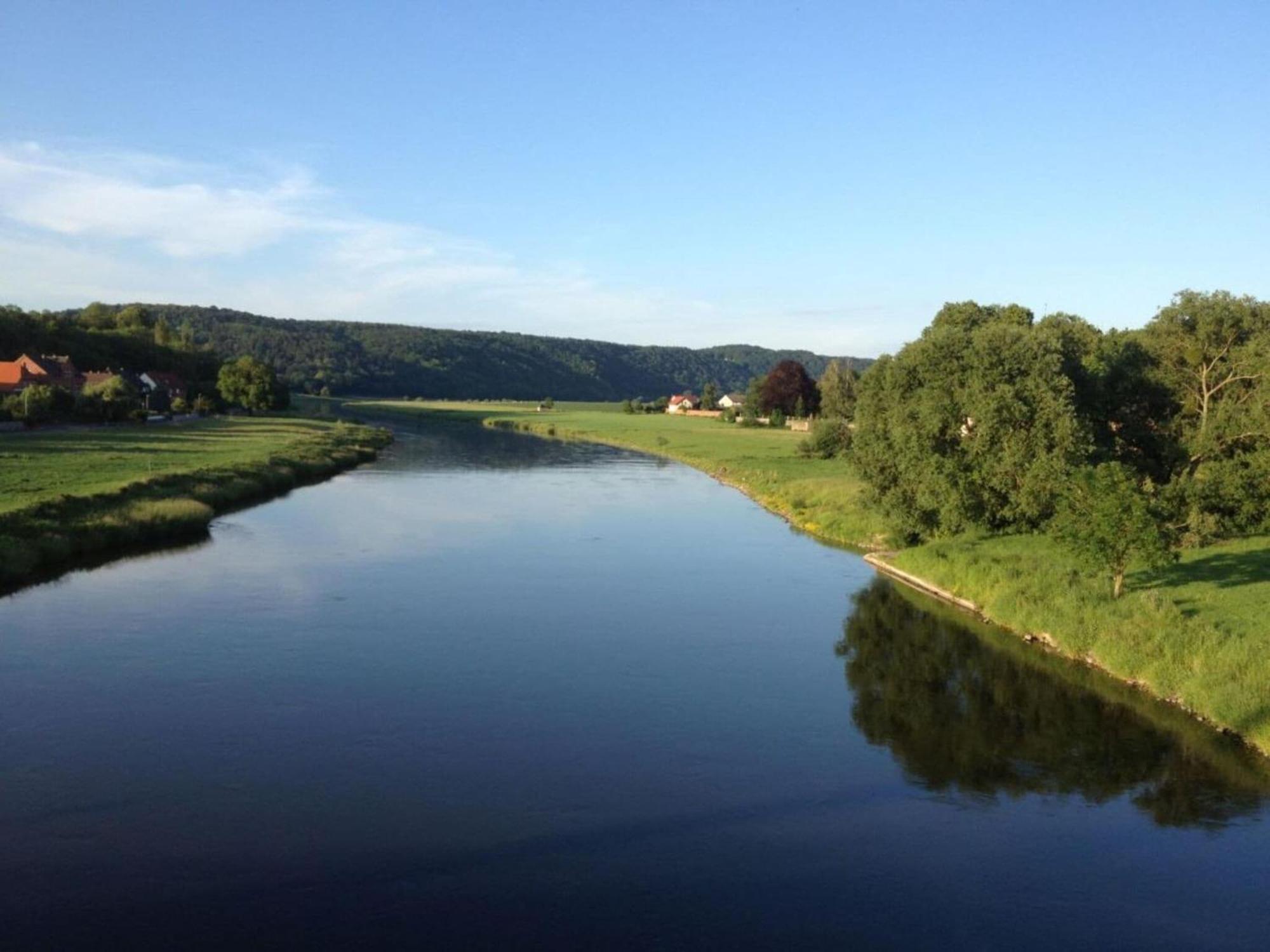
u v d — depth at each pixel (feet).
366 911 41.70
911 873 45.96
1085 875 45.83
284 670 73.92
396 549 124.77
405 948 39.01
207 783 53.93
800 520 153.28
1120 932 41.14
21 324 422.82
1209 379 125.70
